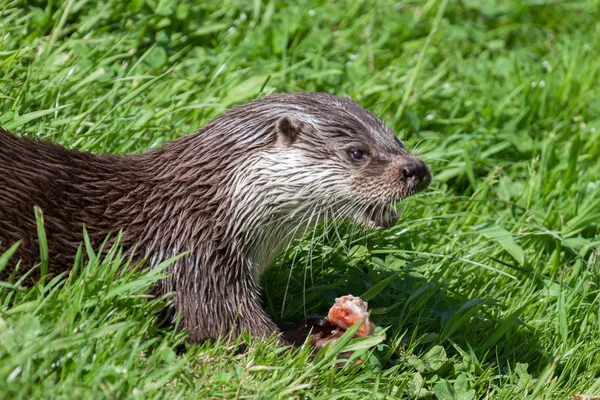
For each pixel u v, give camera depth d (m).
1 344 7.35
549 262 12.27
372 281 10.86
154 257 9.45
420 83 15.34
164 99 12.70
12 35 12.73
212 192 9.59
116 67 13.03
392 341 9.79
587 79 16.47
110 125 11.55
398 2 17.77
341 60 15.59
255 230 9.71
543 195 13.55
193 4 15.39
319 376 8.85
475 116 15.13
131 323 7.84
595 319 11.13
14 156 9.16
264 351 9.00
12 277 8.45
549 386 9.81
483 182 13.31
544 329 10.93
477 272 11.78
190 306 9.47
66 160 9.48
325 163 9.74
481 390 9.65
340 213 10.00
